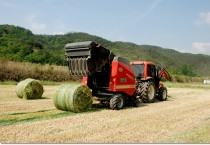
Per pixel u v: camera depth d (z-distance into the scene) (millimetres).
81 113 10102
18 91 13719
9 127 7562
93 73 10961
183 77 47750
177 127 8320
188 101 14953
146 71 14109
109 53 11367
